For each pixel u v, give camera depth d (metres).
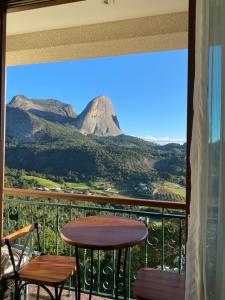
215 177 1.34
